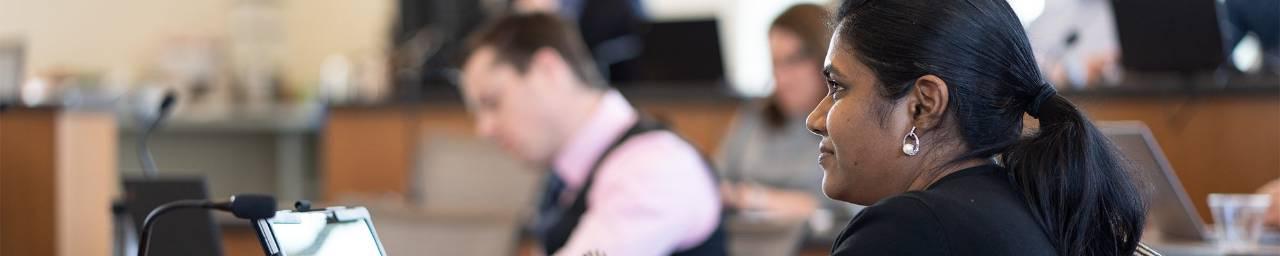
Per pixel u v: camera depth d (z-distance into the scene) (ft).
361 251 4.63
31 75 23.16
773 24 9.73
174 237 6.06
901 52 3.86
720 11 21.97
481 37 7.54
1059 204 3.95
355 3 23.85
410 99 15.29
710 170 7.16
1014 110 3.98
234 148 18.35
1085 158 3.95
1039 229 3.90
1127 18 13.12
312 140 18.76
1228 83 12.71
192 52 22.66
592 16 15.06
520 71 7.32
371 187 15.48
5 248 7.80
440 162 11.97
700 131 14.26
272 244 4.27
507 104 7.38
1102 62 13.73
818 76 9.70
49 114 7.76
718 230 7.09
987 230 3.75
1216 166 12.78
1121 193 4.10
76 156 7.99
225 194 18.29
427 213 9.87
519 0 14.88
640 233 6.75
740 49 21.93
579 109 7.32
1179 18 12.90
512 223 9.68
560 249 7.29
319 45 23.91
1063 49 13.15
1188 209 7.92
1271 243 8.34
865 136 3.94
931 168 3.94
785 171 11.58
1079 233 3.96
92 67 23.81
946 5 3.87
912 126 3.90
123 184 6.19
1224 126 12.74
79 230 7.99
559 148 7.41
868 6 3.96
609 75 15.19
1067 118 3.99
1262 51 14.40
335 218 4.59
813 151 11.56
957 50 3.84
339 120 15.66
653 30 15.05
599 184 7.04
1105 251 4.15
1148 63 13.11
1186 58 12.94
